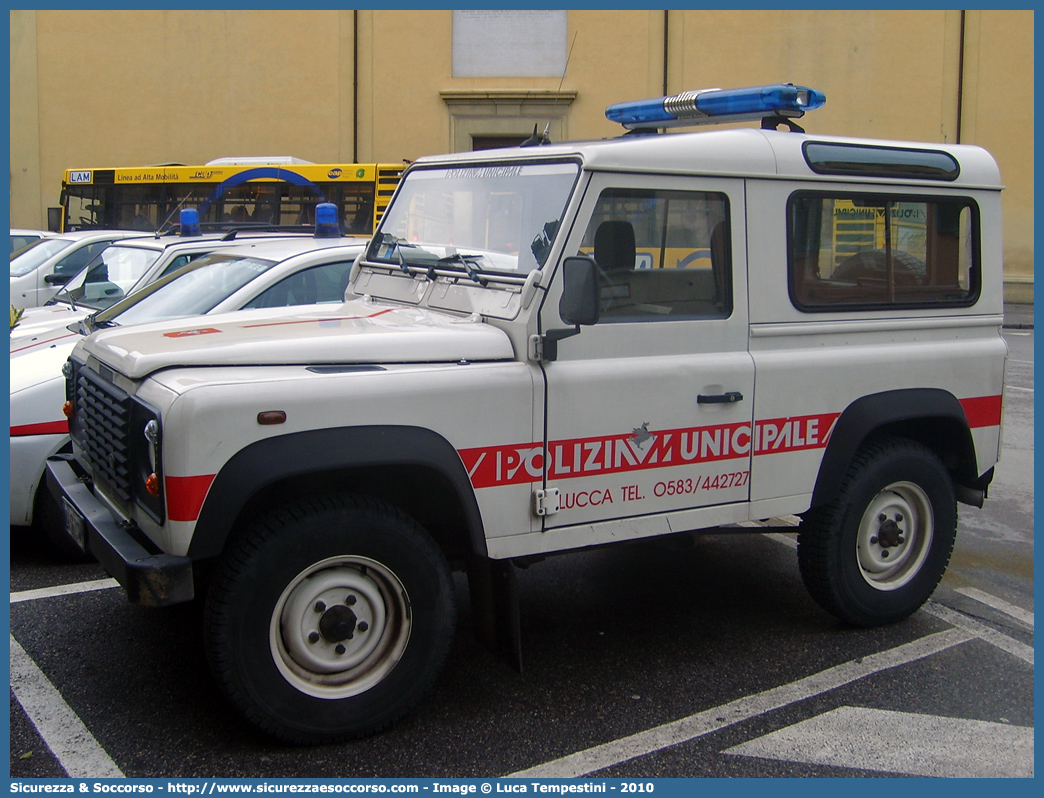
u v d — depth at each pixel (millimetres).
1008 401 10914
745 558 5609
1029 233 21422
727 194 3955
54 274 10609
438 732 3527
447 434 3379
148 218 17844
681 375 3850
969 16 20969
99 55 21312
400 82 21250
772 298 4090
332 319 3928
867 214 4359
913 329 4527
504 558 3568
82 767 3238
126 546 3203
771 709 3758
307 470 3115
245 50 21266
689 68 20953
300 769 3254
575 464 3660
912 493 4621
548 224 3643
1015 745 3527
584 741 3488
